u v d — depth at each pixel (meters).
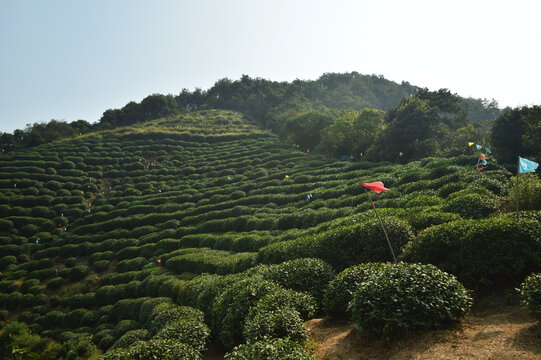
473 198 15.70
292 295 10.89
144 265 35.12
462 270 10.13
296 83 158.00
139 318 24.19
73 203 56.59
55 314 30.70
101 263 37.75
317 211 29.14
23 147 87.38
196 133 92.06
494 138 31.97
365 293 8.12
